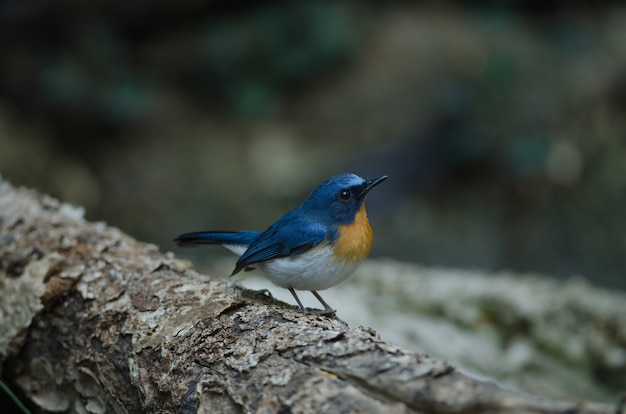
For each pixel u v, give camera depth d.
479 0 18.16
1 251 5.65
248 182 15.19
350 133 15.52
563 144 15.94
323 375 3.76
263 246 5.30
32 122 15.52
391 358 3.71
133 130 15.94
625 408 4.97
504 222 15.60
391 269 9.45
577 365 7.84
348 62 16.45
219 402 4.03
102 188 15.09
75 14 16.30
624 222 15.73
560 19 18.36
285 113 16.14
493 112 15.89
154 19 17.03
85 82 15.92
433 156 15.59
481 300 8.45
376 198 15.23
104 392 4.85
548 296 8.48
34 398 5.29
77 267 5.34
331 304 8.00
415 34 16.92
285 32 16.34
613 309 8.24
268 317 4.40
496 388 3.31
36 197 6.41
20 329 5.23
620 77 16.98
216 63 16.44
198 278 5.13
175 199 15.00
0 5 15.73
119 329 4.83
